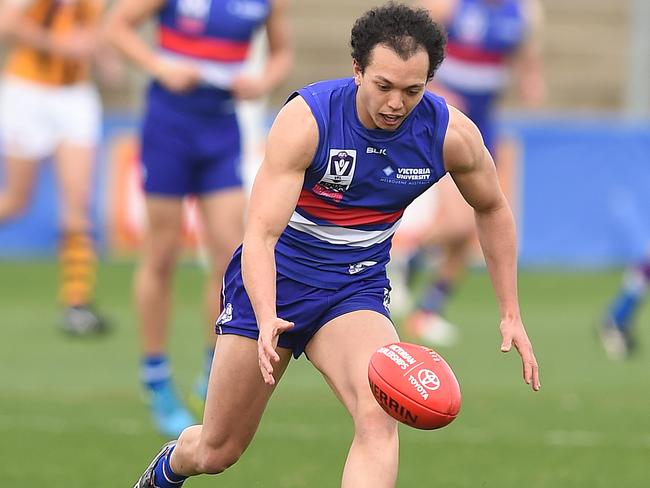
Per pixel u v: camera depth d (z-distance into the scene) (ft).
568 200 155.22
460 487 65.46
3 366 100.12
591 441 76.79
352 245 50.60
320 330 50.47
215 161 82.64
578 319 127.85
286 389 93.45
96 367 100.48
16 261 153.99
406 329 120.98
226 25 82.69
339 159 47.65
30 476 66.80
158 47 84.23
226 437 51.60
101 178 150.71
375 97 45.68
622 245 155.84
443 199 113.91
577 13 194.90
